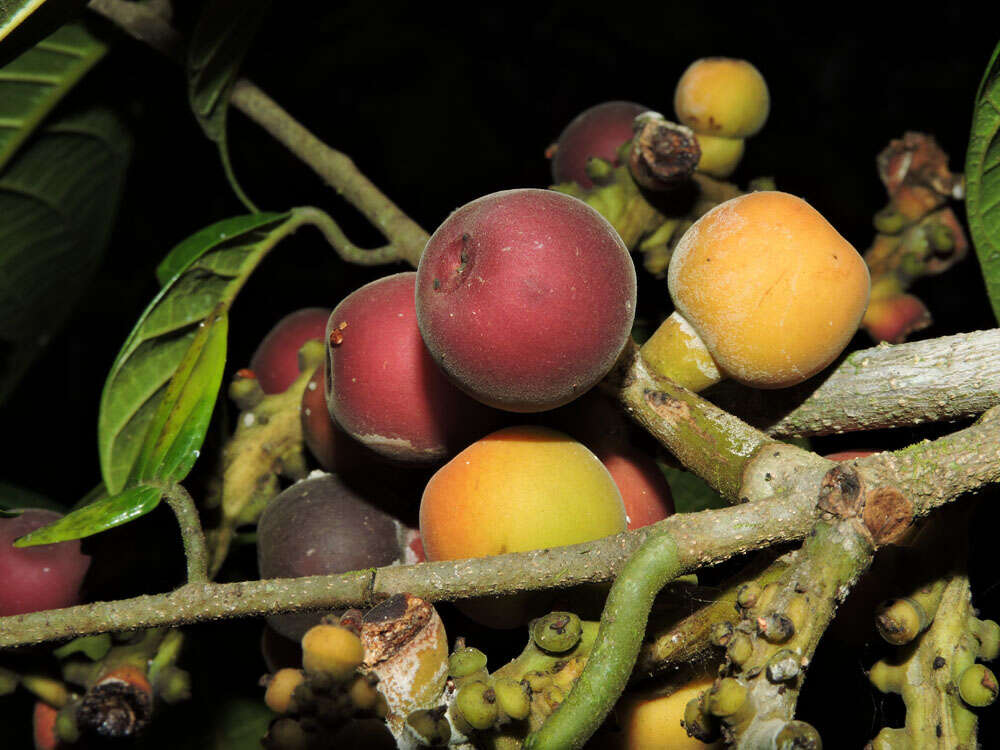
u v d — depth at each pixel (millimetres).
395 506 209
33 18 210
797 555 170
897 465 171
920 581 184
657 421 192
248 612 178
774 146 397
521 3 400
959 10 420
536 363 178
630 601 165
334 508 207
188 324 236
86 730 206
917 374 192
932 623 183
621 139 242
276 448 225
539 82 401
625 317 182
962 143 407
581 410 200
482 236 179
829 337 188
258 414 225
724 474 186
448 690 176
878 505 168
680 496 252
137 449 234
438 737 172
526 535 182
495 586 174
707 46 416
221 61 259
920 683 181
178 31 271
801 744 159
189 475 220
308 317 245
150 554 220
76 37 268
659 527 171
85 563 218
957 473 171
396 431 196
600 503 185
